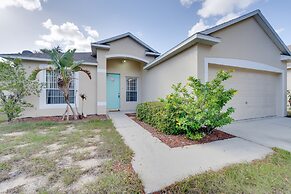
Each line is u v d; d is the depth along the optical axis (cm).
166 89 793
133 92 1198
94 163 302
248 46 704
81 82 899
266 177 250
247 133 510
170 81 754
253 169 274
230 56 649
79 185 230
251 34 714
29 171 271
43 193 211
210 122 434
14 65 698
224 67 659
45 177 253
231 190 220
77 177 251
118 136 475
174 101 468
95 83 934
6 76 656
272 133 511
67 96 740
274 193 213
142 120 716
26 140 431
